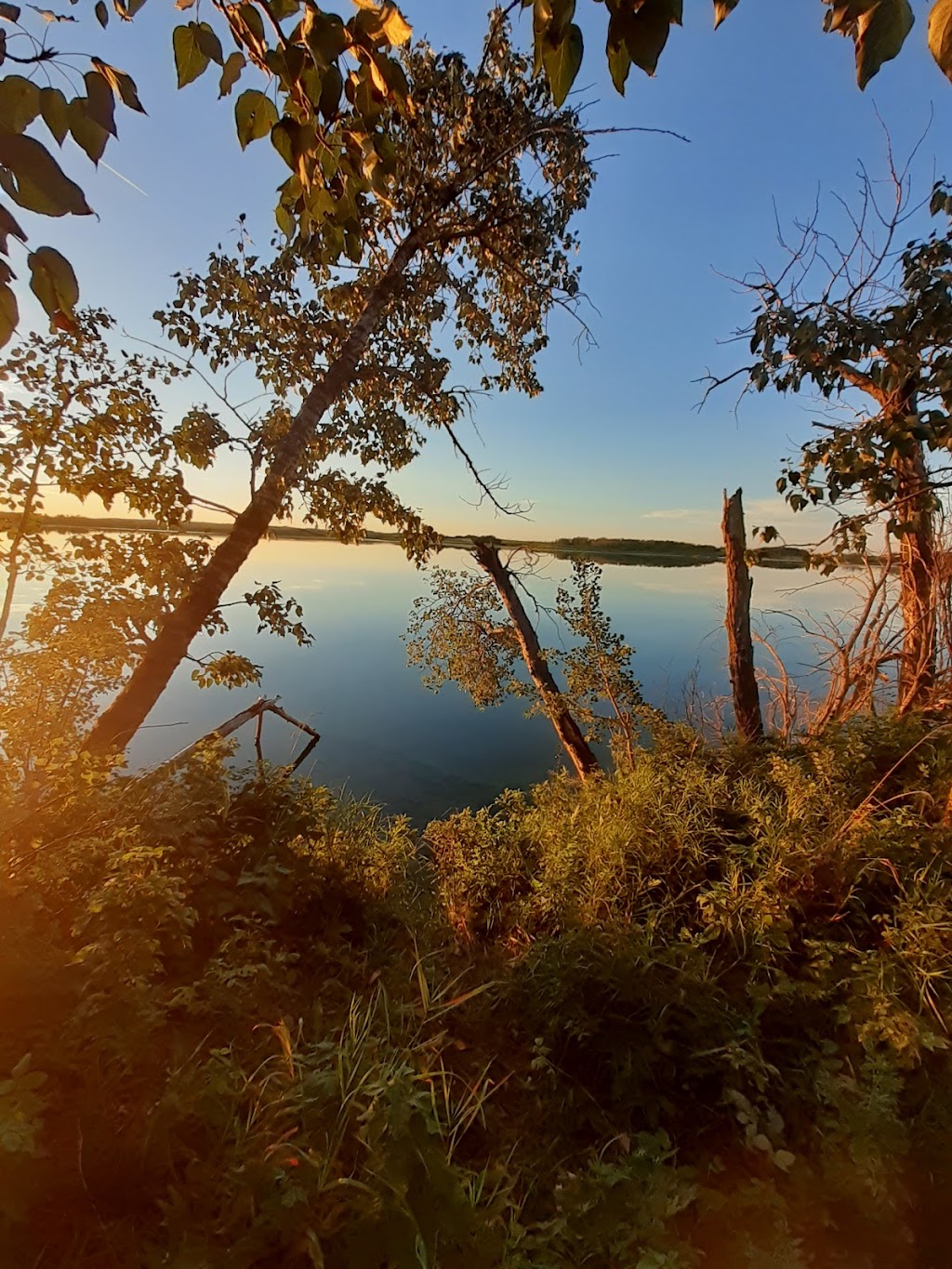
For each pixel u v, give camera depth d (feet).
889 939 8.79
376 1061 6.07
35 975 5.75
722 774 14.11
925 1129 6.49
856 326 9.06
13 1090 4.48
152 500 14.30
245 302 18.37
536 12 2.64
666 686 27.78
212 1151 4.99
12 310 2.72
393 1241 4.26
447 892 16.22
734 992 8.75
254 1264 4.27
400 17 3.55
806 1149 6.80
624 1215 5.64
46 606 12.70
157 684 15.53
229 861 9.97
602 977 8.56
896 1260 5.53
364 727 39.68
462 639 28.99
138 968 6.00
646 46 2.49
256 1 3.69
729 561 20.62
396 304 20.20
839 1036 8.06
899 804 11.98
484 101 17.85
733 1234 5.59
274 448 18.26
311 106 3.70
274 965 8.46
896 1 2.23
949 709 15.05
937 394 8.57
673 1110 7.31
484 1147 6.92
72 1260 4.27
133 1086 5.45
